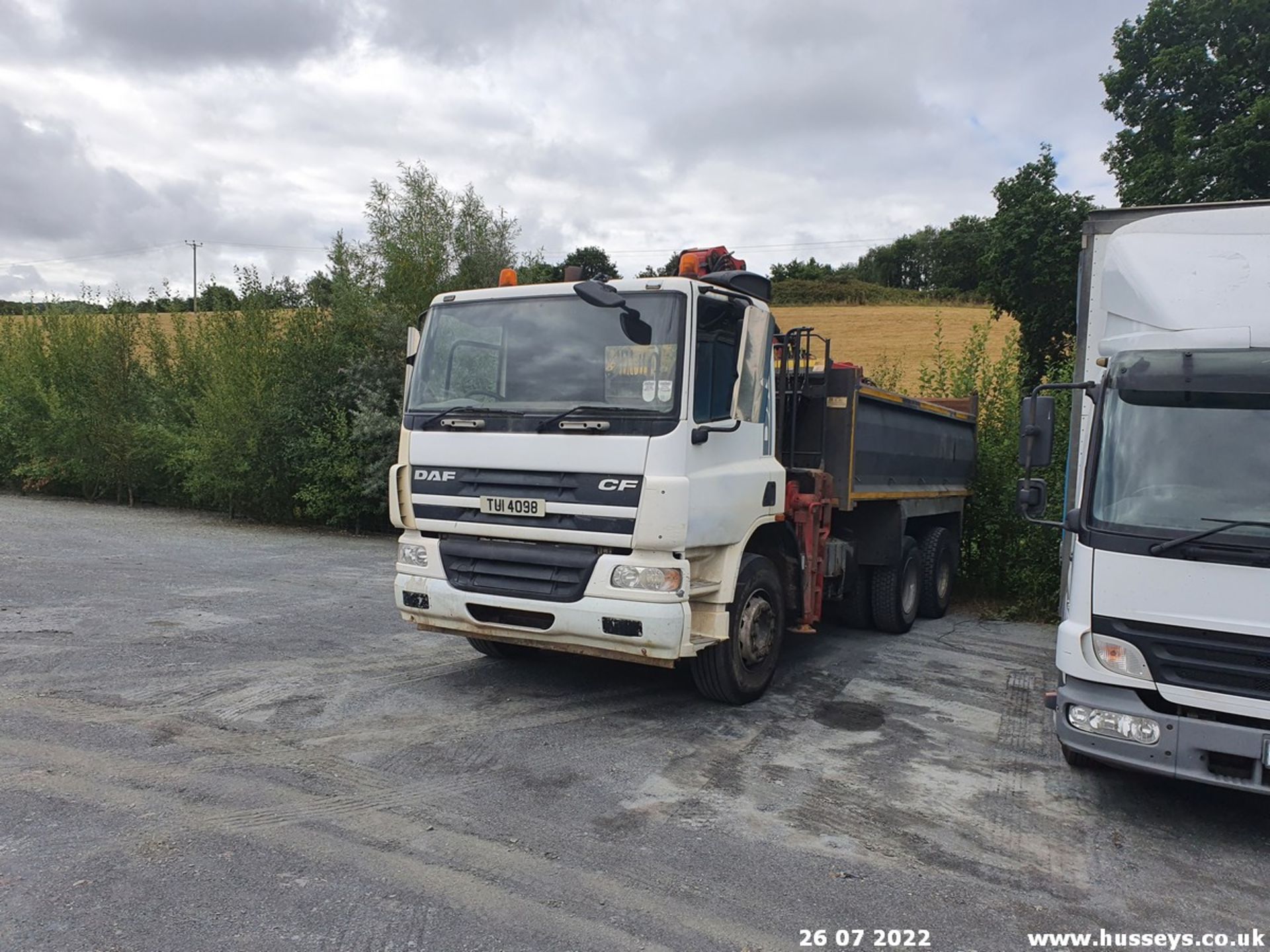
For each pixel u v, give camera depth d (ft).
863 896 12.43
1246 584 14.10
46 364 65.36
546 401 18.79
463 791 15.28
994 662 26.50
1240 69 53.72
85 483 63.77
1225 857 14.33
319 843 13.12
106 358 61.62
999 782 16.98
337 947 10.54
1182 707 14.69
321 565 39.37
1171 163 53.78
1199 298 15.61
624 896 12.07
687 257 20.02
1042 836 14.73
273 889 11.77
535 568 18.72
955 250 233.35
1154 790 16.90
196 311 62.59
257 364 51.08
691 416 17.89
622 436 17.72
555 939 10.94
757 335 20.15
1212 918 12.39
